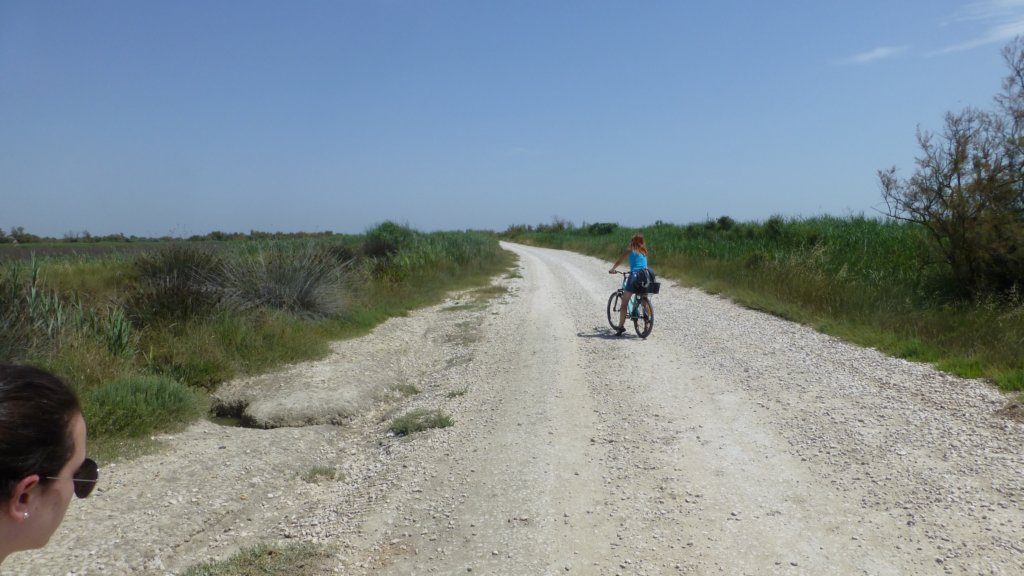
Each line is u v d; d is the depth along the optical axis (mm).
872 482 4633
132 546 4180
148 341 9219
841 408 6328
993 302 9648
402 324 13562
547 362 9086
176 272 12664
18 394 1246
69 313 8898
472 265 25688
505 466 5309
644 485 4801
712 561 3721
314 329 11531
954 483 4527
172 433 6551
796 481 4730
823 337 9867
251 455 5938
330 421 7180
